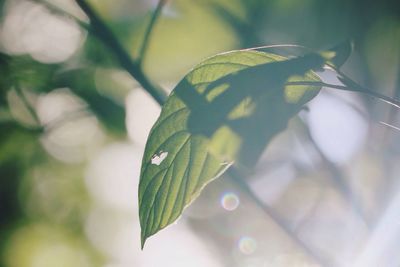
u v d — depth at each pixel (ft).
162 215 1.20
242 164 1.17
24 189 3.57
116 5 2.54
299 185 2.13
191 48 2.50
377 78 2.00
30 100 2.23
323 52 1.20
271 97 1.18
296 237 1.68
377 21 2.02
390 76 1.99
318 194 2.01
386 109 1.90
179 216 1.20
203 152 1.20
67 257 4.36
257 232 2.52
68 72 2.23
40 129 2.25
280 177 2.19
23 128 2.36
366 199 1.80
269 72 1.19
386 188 1.80
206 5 2.33
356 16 2.04
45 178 3.48
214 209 2.86
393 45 2.00
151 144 1.19
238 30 2.21
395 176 1.82
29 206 3.82
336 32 2.08
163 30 2.48
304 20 2.13
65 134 2.77
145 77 1.67
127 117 2.51
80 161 3.20
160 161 1.20
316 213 2.01
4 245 4.12
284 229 1.69
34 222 3.99
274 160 2.18
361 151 1.87
